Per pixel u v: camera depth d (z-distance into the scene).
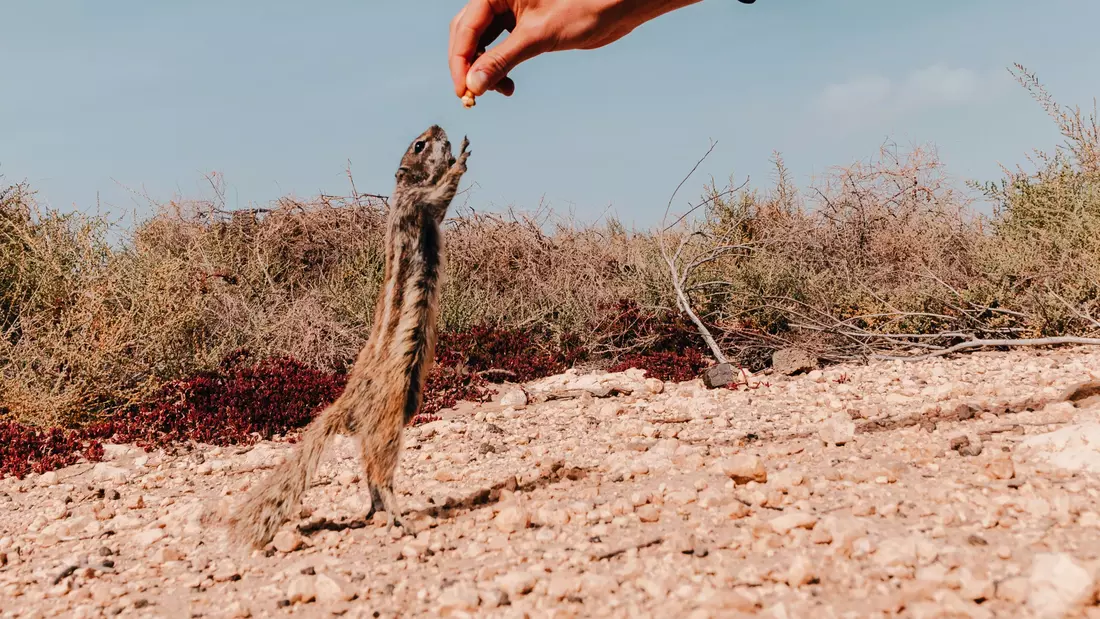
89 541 1.32
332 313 2.31
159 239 2.57
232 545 1.27
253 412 1.76
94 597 1.17
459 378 1.97
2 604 1.18
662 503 1.25
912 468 1.30
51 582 1.21
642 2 1.12
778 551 1.13
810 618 1.03
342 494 1.40
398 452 1.27
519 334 2.29
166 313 1.93
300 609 1.12
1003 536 1.12
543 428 1.65
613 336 2.29
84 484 1.54
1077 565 1.03
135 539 1.31
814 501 1.22
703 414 1.65
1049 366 1.77
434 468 1.47
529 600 1.09
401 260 1.28
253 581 1.18
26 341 1.86
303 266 2.64
